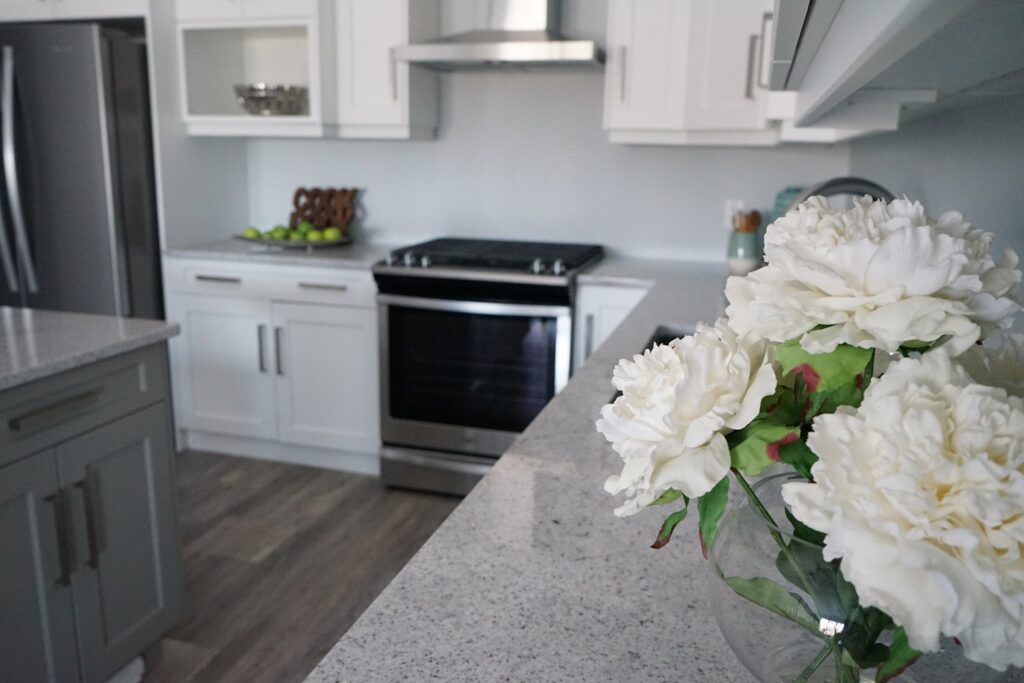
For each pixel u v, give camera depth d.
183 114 3.27
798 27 0.76
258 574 2.47
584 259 2.99
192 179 3.38
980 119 1.24
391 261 2.93
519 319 2.85
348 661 0.67
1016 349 0.49
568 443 1.19
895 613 0.37
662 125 2.87
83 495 1.72
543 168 3.38
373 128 3.23
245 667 2.03
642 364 0.50
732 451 0.47
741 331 0.46
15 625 1.59
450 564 0.83
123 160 3.07
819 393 0.46
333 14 3.15
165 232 3.26
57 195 3.07
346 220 3.56
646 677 0.66
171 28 3.20
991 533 0.36
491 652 0.69
